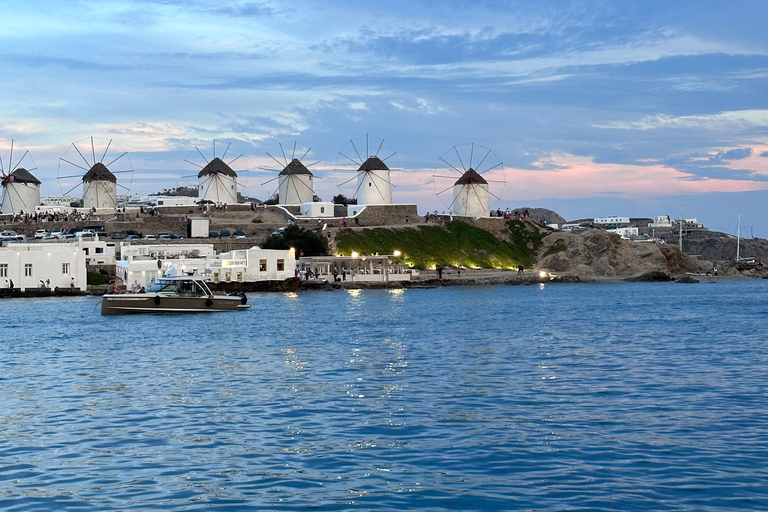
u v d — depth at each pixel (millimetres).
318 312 99250
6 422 36375
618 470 28500
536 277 179625
